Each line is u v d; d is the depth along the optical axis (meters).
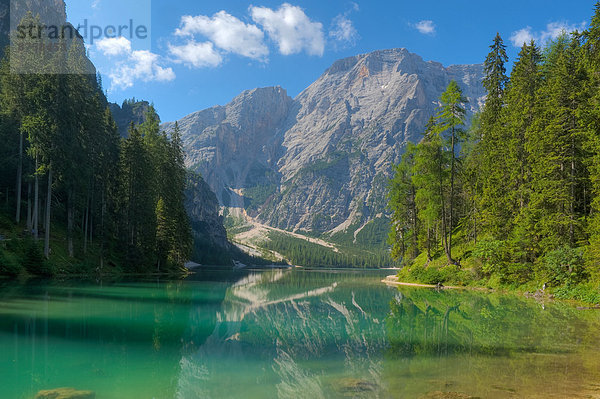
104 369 7.73
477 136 47.06
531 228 29.67
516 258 31.00
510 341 11.35
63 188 39.69
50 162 34.38
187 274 59.53
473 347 10.53
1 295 18.39
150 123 63.19
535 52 37.34
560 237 27.06
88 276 36.47
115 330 11.77
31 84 34.16
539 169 29.39
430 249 46.31
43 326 11.60
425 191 39.88
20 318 12.71
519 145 33.88
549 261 26.11
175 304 19.22
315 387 6.98
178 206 61.03
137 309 16.52
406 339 11.77
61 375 7.16
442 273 37.41
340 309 19.59
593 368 8.32
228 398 6.24
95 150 45.94
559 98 28.89
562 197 27.06
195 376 7.63
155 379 7.25
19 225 39.16
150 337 11.18
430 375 7.81
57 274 33.25
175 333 12.08
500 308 19.61
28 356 8.37
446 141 39.34
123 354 9.10
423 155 39.72
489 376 7.70
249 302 22.52
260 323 14.84
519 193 32.84
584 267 24.22
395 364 8.75
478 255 33.56
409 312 18.17
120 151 54.16
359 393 6.66
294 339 11.82
